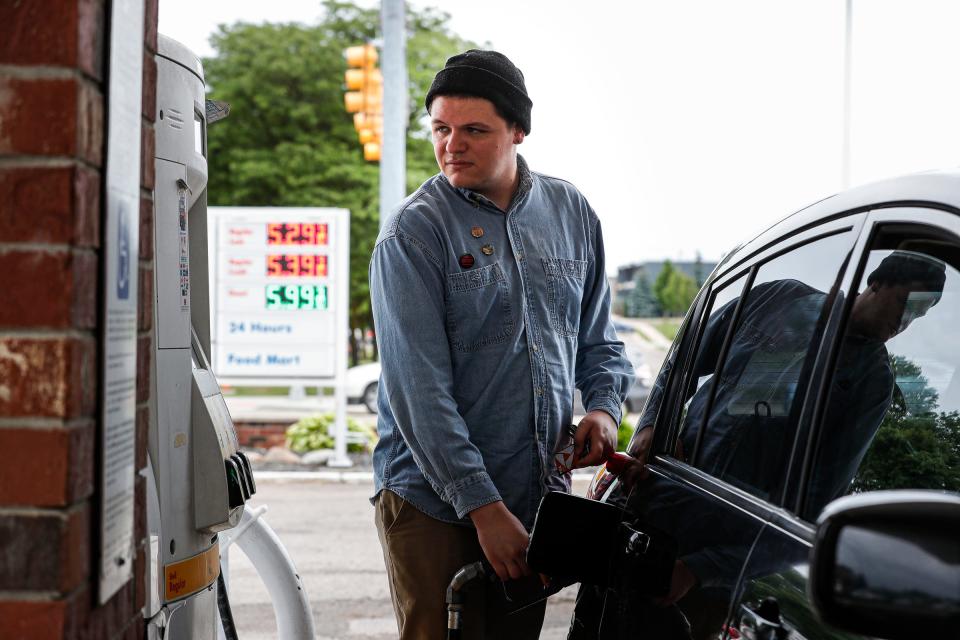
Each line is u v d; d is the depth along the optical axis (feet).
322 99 79.97
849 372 5.28
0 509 4.56
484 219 9.05
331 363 33.47
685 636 5.61
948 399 4.75
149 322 6.04
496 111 8.80
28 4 4.56
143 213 5.96
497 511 8.22
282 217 32.89
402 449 9.00
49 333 4.56
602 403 9.55
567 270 9.39
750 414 6.08
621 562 6.77
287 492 30.73
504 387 8.93
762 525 5.28
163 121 8.07
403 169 34.06
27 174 4.58
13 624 4.58
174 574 7.91
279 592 10.64
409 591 8.73
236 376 33.22
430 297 8.64
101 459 4.91
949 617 3.14
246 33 79.66
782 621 4.65
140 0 5.52
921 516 3.24
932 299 4.88
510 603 8.87
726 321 6.93
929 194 5.02
